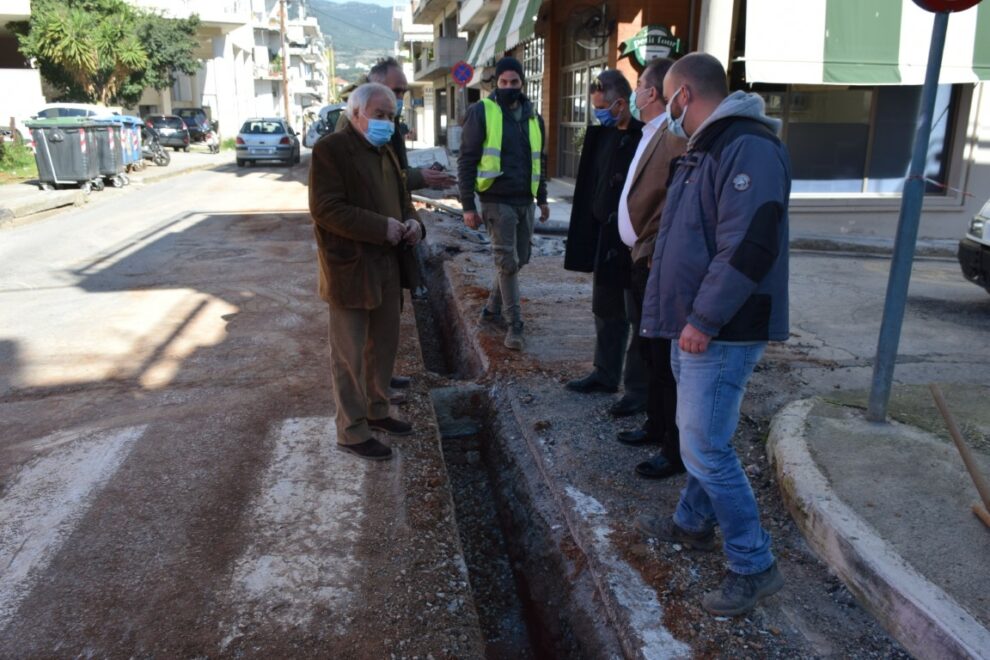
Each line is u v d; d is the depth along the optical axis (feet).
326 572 9.93
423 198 45.21
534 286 24.22
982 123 33.09
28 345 19.10
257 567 10.00
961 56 29.37
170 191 56.08
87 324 20.89
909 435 11.89
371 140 11.66
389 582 9.77
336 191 11.40
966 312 21.81
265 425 14.28
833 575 9.37
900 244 11.73
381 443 13.17
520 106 16.65
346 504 11.57
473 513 13.56
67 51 86.28
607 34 40.83
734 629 8.53
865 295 23.84
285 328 20.59
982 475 10.41
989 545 8.98
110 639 8.67
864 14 28.50
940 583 8.32
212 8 139.54
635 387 14.02
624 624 8.75
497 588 11.68
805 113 34.30
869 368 16.20
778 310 8.13
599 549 10.10
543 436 13.47
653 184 11.02
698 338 7.82
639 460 12.52
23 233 35.96
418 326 24.20
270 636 8.77
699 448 8.33
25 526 10.86
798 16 28.22
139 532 10.73
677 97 8.64
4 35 91.97
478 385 16.49
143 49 99.09
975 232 21.89
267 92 221.66
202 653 8.49
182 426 14.17
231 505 11.48
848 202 34.04
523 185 16.72
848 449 11.39
